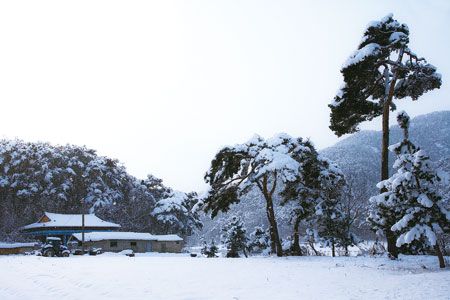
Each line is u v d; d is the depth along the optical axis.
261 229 49.47
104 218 83.31
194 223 94.25
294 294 11.23
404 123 22.86
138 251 62.19
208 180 32.66
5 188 76.94
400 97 29.12
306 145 33.31
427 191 17.53
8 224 74.19
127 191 93.50
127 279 14.94
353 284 12.83
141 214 88.69
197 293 11.77
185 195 93.75
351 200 38.03
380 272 16.47
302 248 37.41
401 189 17.62
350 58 25.14
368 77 26.42
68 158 88.94
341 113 28.11
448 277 12.96
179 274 16.44
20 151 79.69
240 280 14.38
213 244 60.25
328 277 14.88
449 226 17.38
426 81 27.16
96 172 85.94
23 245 51.91
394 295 10.29
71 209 83.94
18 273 19.27
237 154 31.69
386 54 25.62
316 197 32.53
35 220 78.00
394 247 22.56
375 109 28.88
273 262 22.77
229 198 32.88
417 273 15.70
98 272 17.67
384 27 25.28
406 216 17.56
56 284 14.64
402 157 18.33
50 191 78.31
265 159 29.08
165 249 65.12
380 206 19.77
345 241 30.89
